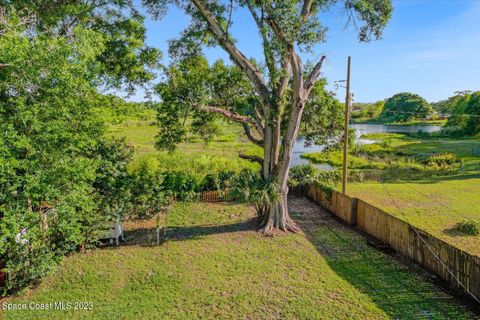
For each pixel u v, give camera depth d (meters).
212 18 11.12
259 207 12.69
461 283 7.49
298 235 11.74
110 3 12.51
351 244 10.91
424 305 7.09
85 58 7.63
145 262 9.38
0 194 6.69
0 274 7.64
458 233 11.76
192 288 7.93
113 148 12.93
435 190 19.69
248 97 13.23
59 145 7.46
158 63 13.56
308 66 12.33
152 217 13.82
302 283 8.16
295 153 40.00
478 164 28.53
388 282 8.18
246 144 40.75
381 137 55.53
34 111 6.87
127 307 7.09
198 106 12.12
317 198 16.47
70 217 8.34
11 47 6.54
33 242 7.90
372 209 11.70
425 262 8.83
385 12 11.88
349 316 6.72
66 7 10.52
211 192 16.52
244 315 6.79
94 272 8.73
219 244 10.84
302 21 9.92
